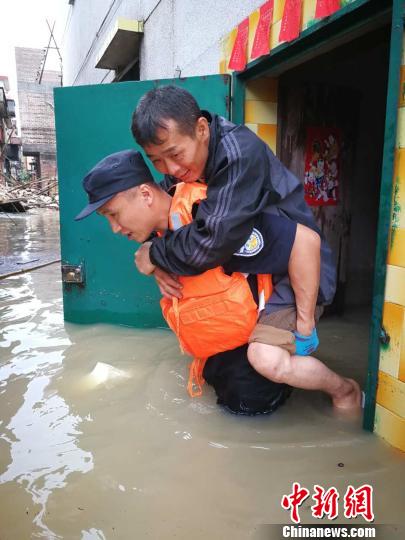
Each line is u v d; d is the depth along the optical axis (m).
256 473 1.77
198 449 1.92
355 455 1.87
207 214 1.77
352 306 4.15
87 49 11.46
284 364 2.01
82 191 3.37
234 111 3.19
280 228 1.93
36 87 32.81
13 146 35.62
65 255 3.50
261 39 2.78
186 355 2.90
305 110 3.44
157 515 1.54
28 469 1.79
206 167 1.90
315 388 2.13
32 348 3.07
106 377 2.58
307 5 2.33
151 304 3.41
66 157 3.35
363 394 2.30
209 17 3.85
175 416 2.18
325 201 3.68
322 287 2.09
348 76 3.62
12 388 2.47
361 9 2.01
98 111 3.25
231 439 1.99
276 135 3.33
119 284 3.45
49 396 2.38
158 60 5.60
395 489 1.67
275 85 3.25
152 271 2.07
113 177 1.92
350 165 3.75
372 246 4.11
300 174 3.51
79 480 1.73
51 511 1.57
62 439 2.00
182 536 1.45
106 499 1.62
